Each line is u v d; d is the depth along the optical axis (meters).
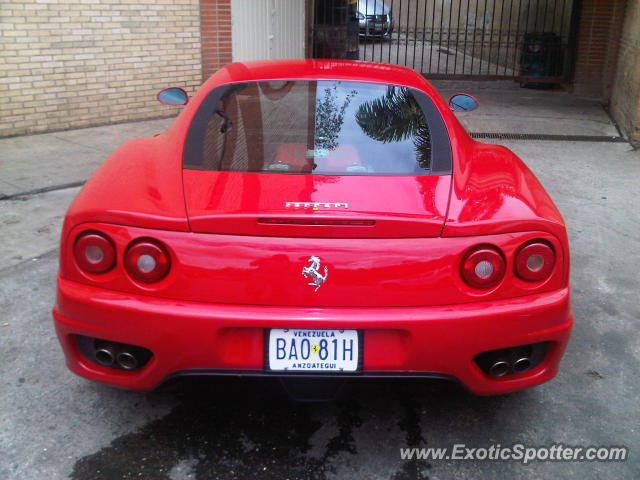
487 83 12.27
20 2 7.20
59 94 7.77
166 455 2.44
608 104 10.85
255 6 9.90
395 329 2.16
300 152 2.58
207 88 3.00
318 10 12.73
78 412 2.68
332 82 3.02
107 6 7.95
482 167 2.70
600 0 10.98
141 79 8.53
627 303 3.82
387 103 2.89
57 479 2.29
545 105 10.62
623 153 7.67
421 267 2.15
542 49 12.09
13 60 7.29
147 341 2.19
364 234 2.15
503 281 2.21
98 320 2.21
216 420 2.65
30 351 3.12
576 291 3.97
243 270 2.13
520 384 2.36
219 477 2.33
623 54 9.73
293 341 2.18
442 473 2.38
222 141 2.66
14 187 5.57
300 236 2.14
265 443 2.52
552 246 2.26
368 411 2.74
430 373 2.23
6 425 2.58
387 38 19.08
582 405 2.82
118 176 2.50
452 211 2.26
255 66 3.24
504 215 2.25
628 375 3.07
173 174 2.47
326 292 2.14
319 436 2.57
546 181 6.41
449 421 2.69
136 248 2.15
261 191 2.33
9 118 7.42
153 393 2.82
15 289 3.75
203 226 2.15
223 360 2.19
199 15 8.95
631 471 2.41
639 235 4.97
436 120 2.84
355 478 2.34
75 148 7.03
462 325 2.17
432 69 14.20
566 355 3.23
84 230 2.21
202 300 2.16
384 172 2.50
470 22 16.80
